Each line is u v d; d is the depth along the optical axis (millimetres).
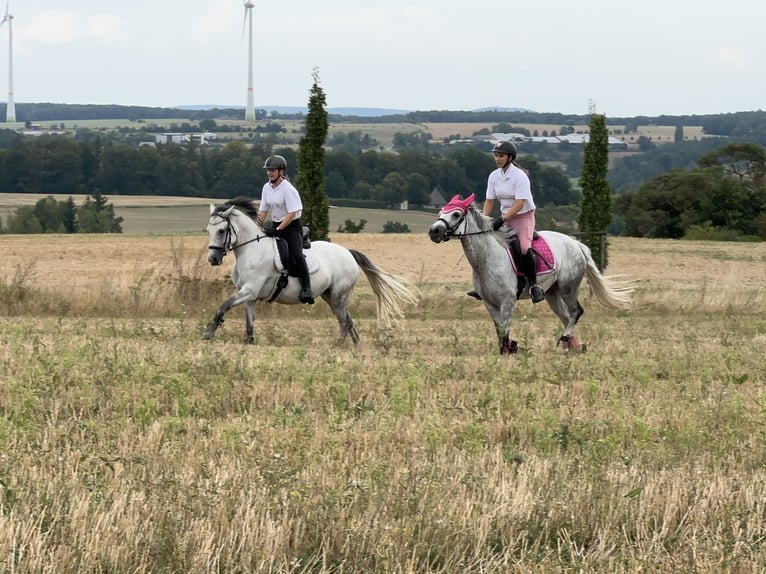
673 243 55250
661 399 10469
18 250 39969
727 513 6133
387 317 16859
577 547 5797
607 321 21047
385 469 6938
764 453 8000
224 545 5309
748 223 81500
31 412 8781
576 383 11430
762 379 12359
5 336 14461
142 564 5102
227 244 15477
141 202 90438
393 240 49188
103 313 20891
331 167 90125
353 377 11078
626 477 6887
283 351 13766
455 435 8375
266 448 7547
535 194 80875
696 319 21953
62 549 5090
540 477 6820
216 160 100562
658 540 5750
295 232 15680
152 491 6117
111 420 8727
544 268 14656
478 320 21656
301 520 5711
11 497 5762
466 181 91000
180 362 11773
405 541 5500
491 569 5301
